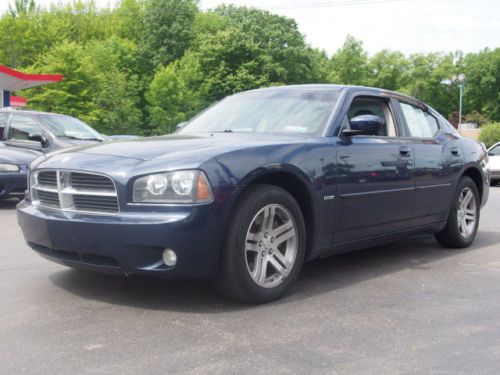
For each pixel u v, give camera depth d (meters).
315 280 4.43
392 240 4.95
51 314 3.46
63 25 66.12
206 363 2.73
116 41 61.47
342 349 2.95
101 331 3.17
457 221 5.74
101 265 3.49
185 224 3.29
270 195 3.66
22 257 5.10
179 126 5.14
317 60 69.31
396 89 85.44
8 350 2.88
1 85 20.88
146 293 3.92
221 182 3.41
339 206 4.18
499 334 3.22
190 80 54.44
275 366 2.71
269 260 3.75
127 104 49.69
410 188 4.90
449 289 4.23
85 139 9.89
